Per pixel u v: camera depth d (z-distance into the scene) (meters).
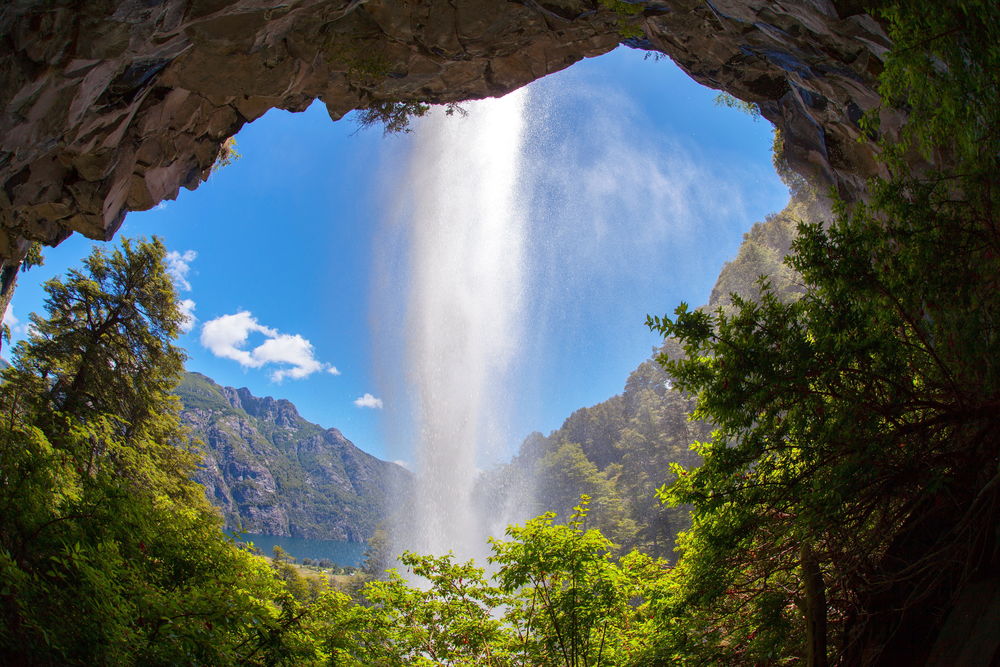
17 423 3.64
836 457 3.43
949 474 3.23
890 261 3.30
